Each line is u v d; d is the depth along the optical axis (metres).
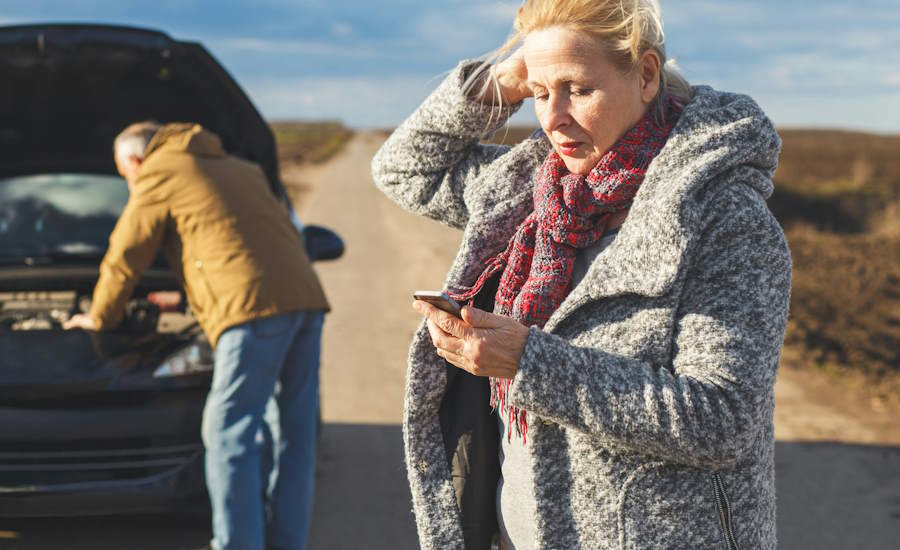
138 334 3.42
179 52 3.59
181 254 3.07
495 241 1.54
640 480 1.27
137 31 3.54
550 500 1.33
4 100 3.93
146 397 3.11
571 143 1.33
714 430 1.17
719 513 1.26
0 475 3.04
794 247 13.29
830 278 10.58
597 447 1.28
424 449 1.60
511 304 1.44
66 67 3.66
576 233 1.35
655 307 1.24
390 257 12.24
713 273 1.22
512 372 1.26
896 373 6.43
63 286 3.86
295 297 3.04
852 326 7.94
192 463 3.13
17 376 3.04
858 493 4.34
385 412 5.43
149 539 3.26
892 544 3.78
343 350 6.88
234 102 3.82
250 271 2.98
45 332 3.36
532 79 1.33
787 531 3.90
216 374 2.96
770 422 1.30
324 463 4.58
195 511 3.14
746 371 1.18
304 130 108.12
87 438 3.06
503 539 1.56
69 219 4.21
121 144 3.12
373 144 73.94
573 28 1.26
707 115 1.28
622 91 1.29
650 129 1.32
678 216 1.20
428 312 1.28
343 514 3.96
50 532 3.32
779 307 1.22
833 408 5.67
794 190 22.47
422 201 1.77
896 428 5.32
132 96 3.92
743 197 1.24
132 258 3.07
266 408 3.17
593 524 1.30
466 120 1.62
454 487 1.59
